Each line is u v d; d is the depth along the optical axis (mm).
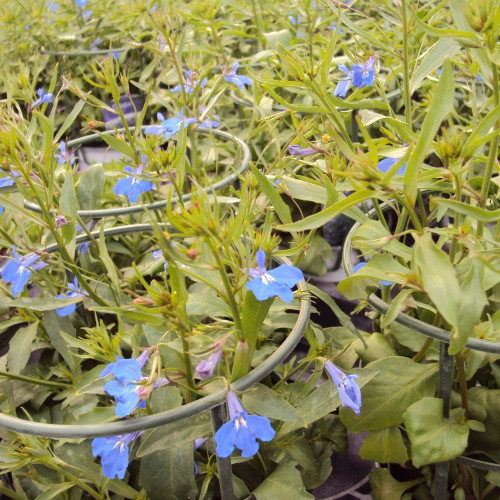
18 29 767
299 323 222
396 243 231
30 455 257
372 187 191
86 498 298
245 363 205
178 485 250
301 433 314
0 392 328
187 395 253
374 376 262
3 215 356
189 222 181
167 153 300
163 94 532
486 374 297
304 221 202
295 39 492
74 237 272
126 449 220
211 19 484
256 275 200
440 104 178
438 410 248
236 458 265
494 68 210
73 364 320
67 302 268
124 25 703
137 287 396
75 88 310
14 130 236
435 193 366
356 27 273
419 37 452
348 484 354
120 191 313
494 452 270
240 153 437
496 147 226
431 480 295
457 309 178
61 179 382
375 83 287
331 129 201
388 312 214
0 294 368
